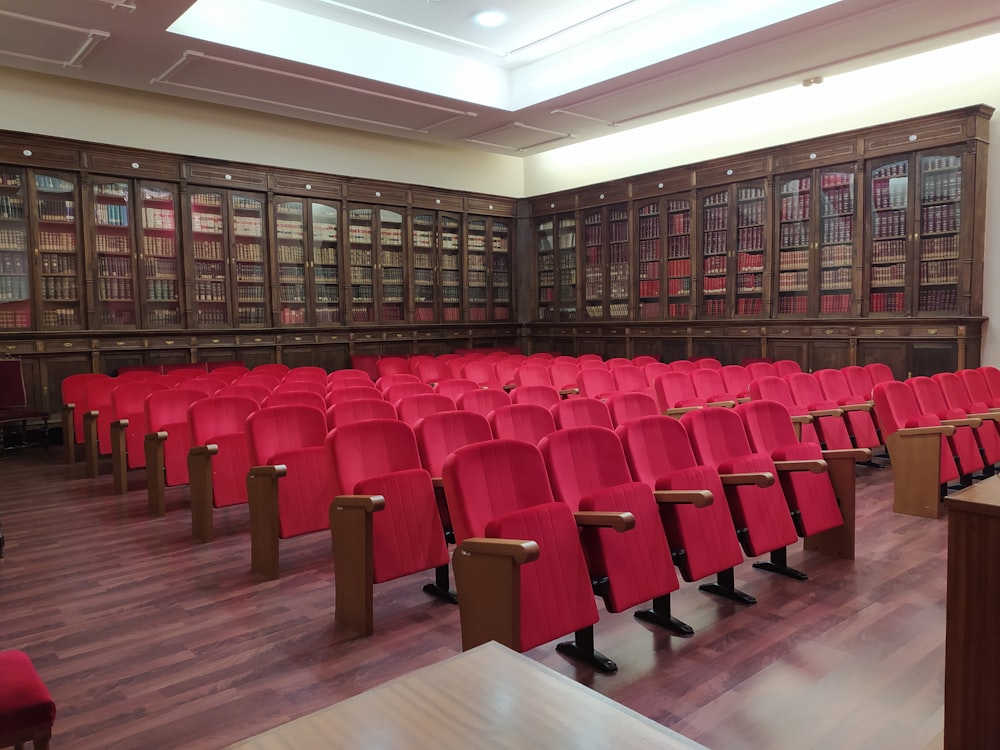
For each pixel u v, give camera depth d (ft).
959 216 24.54
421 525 10.17
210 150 30.60
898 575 11.48
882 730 7.05
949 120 24.52
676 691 7.85
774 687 7.93
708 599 10.60
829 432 16.98
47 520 15.57
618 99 28.50
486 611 7.36
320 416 13.20
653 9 24.04
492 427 12.17
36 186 25.94
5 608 10.59
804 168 28.50
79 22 20.57
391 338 35.94
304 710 7.63
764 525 10.81
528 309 41.83
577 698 2.69
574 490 9.43
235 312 30.94
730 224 31.24
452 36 26.58
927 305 25.52
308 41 24.22
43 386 26.12
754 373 22.93
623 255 36.22
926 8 20.08
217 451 13.78
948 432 14.55
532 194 41.91
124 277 28.14
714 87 27.20
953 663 5.95
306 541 13.99
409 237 36.73
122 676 8.44
